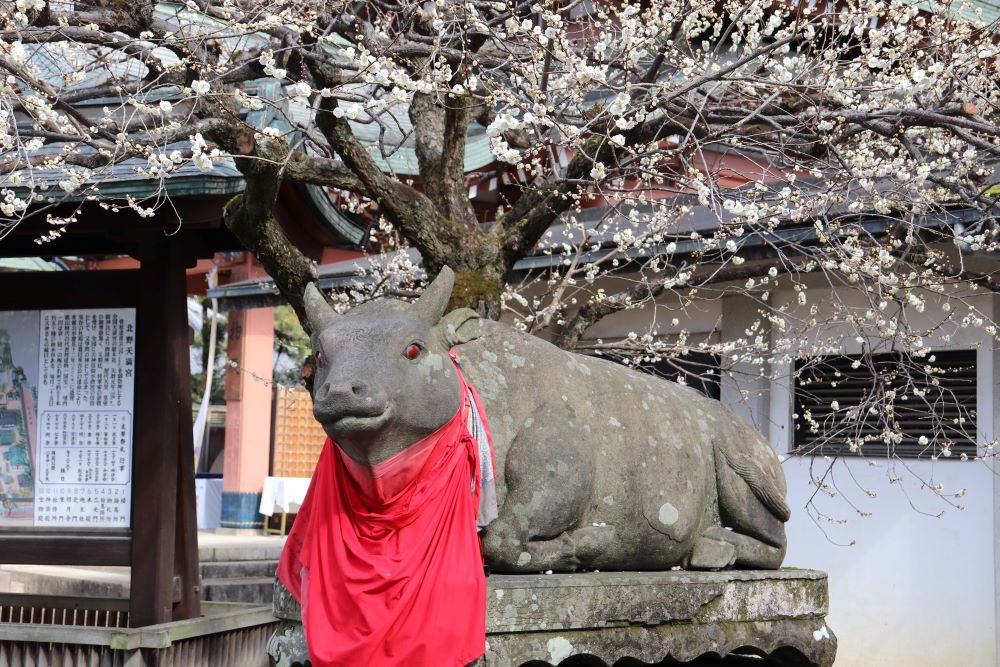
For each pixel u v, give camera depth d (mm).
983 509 8523
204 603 8242
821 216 7238
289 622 4371
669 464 5074
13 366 7508
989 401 8523
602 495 4824
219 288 13055
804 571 5520
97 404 7387
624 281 10352
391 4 6934
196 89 5188
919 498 8906
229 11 5758
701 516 5262
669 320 10336
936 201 7449
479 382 4645
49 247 7918
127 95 6117
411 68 6699
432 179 7172
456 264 6625
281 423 17500
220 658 7371
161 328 7340
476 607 4023
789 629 5320
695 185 5844
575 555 4742
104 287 7418
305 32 5746
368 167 6387
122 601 7742
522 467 4559
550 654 4410
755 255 8453
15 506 7422
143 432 7277
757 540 5465
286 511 15422
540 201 6898
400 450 3887
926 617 8750
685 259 8633
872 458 9227
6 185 6863
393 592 3852
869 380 8367
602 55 6246
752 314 9734
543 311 7703
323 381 3859
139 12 5891
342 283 10328
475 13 5824
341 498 4051
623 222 9891
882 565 9055
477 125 13211
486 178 12977
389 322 3898
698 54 7062
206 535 15070
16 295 7496
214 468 21969
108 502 7320
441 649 3893
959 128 6250
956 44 6340
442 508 4031
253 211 6273
